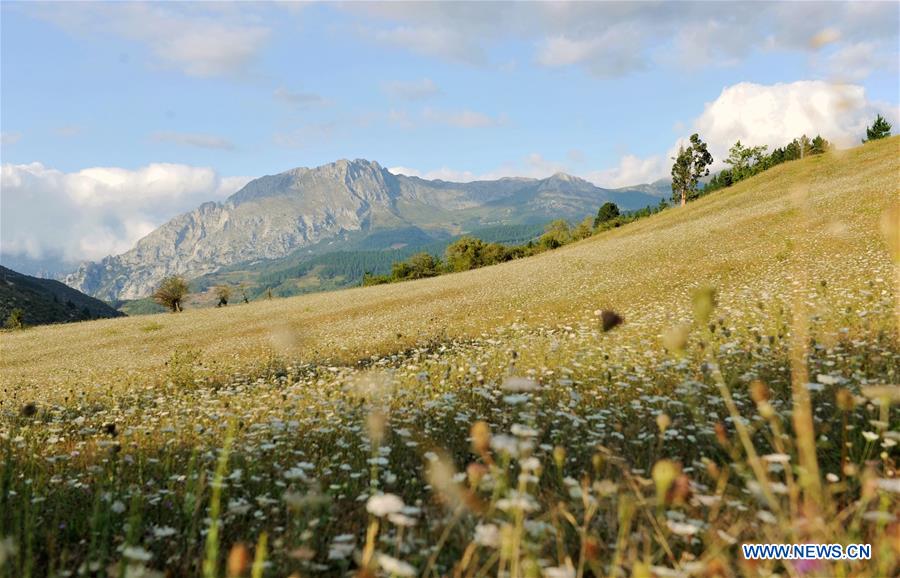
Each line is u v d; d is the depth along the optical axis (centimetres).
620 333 1191
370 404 702
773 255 2420
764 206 4794
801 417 249
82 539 374
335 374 1238
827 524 256
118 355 3170
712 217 5066
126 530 345
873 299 1021
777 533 264
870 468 284
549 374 811
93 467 526
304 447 585
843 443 362
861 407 435
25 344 4312
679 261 3017
